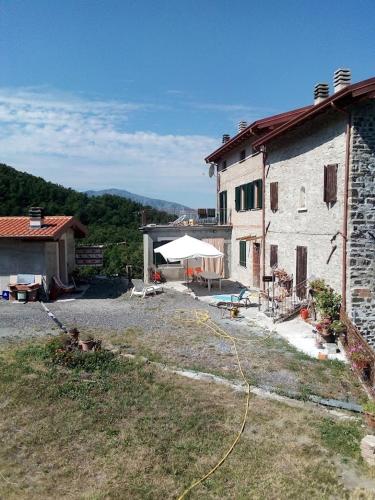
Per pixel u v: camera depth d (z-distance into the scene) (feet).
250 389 31.04
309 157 49.21
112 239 140.97
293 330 45.50
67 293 65.67
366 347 36.68
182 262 77.25
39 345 37.91
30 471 21.59
